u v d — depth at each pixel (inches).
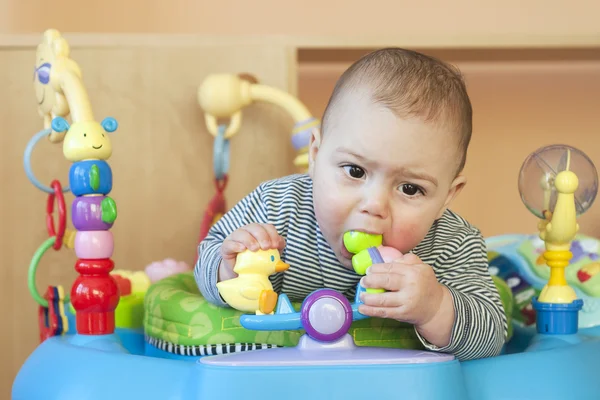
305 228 36.1
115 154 57.7
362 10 74.0
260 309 29.1
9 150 56.2
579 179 36.0
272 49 59.5
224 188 56.3
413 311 28.5
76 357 31.6
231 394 25.3
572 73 75.4
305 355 26.7
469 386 28.5
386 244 31.0
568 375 29.8
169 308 33.6
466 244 36.6
